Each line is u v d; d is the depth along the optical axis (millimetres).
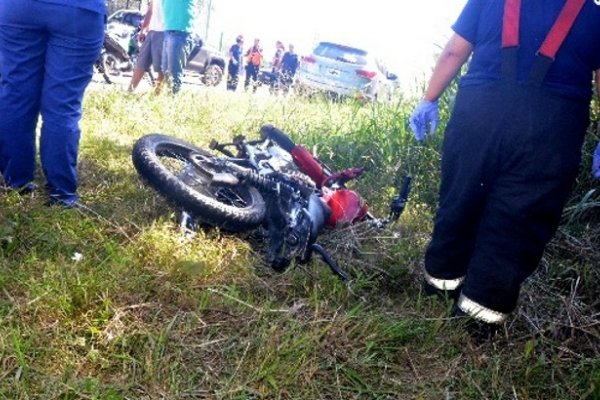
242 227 3578
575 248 3967
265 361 2449
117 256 3018
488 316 2996
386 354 2752
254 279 3221
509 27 2871
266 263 3430
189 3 8039
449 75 3264
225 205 3555
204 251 3320
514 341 3078
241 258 3391
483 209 3082
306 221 3408
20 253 3018
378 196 5031
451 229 3137
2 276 2709
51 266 2854
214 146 4402
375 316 2928
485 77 2947
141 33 8727
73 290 2625
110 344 2441
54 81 3582
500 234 2939
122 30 15266
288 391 2400
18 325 2463
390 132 5793
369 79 15453
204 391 2338
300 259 3371
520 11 2875
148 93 7996
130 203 3889
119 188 4109
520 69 2852
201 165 3818
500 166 2922
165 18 8086
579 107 2857
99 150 4898
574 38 2799
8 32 3508
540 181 2854
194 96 8070
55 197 3645
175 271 3010
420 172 5379
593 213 4430
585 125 2914
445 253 3199
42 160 3656
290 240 3379
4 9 3459
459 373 2744
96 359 2363
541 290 3578
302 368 2469
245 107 7969
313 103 8766
